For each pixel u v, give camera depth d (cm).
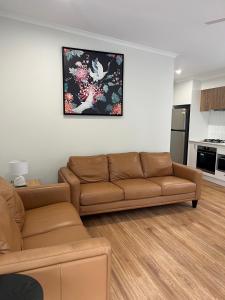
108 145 379
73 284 129
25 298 87
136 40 356
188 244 248
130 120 391
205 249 239
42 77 320
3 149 311
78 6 260
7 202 182
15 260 118
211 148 505
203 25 293
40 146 331
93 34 338
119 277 195
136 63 381
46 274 122
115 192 295
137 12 267
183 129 594
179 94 609
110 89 363
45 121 329
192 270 205
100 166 340
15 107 310
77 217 215
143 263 214
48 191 246
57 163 346
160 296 175
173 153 632
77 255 126
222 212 337
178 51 395
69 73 332
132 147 399
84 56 338
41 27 310
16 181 268
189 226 290
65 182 281
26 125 319
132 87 384
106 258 133
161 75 405
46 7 266
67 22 306
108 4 252
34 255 122
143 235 266
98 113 360
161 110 415
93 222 300
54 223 200
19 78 307
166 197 327
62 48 324
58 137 341
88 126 359
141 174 366
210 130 591
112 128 378
